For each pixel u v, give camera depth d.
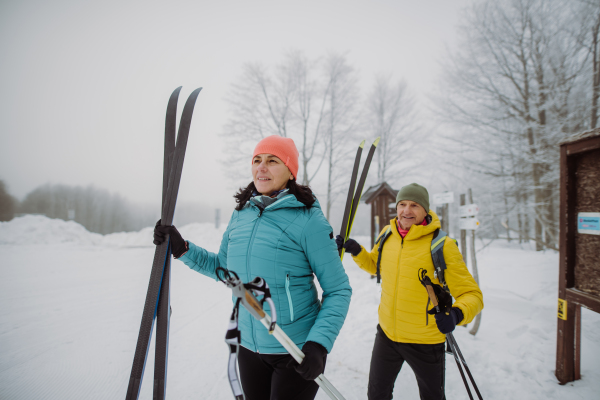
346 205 2.10
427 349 1.57
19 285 5.36
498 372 2.42
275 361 1.13
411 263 1.65
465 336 3.10
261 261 1.13
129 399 1.05
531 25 9.35
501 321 3.46
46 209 30.09
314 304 1.21
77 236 12.04
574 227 2.27
